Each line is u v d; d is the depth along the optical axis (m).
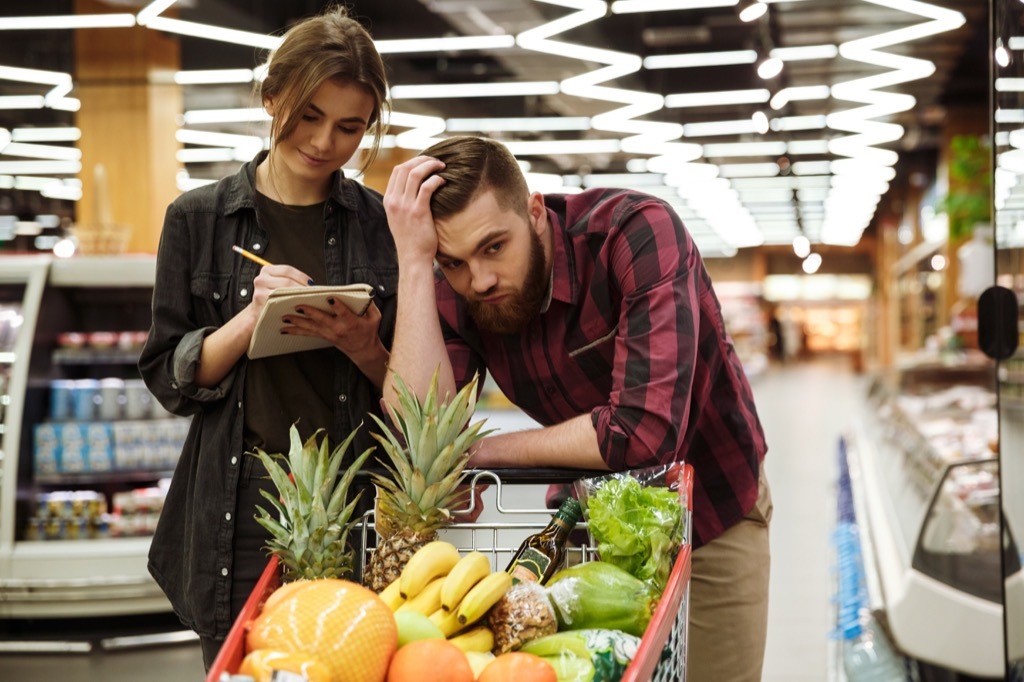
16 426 5.55
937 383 10.80
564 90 10.80
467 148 1.79
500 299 1.82
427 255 1.84
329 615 1.23
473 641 1.39
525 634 1.39
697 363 2.06
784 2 9.70
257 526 2.06
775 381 31.64
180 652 5.23
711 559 2.23
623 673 1.30
